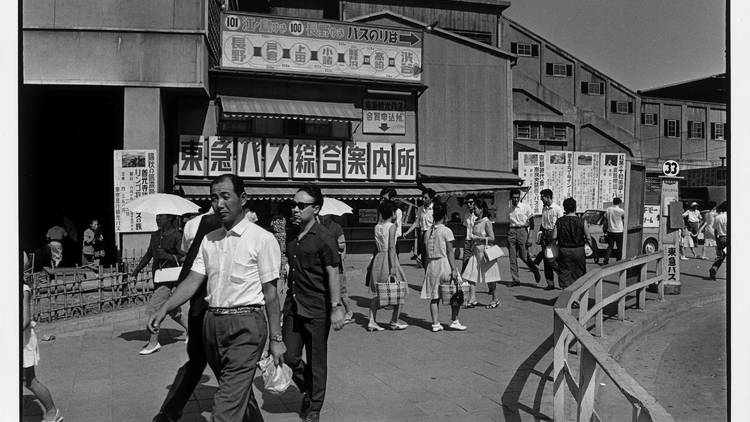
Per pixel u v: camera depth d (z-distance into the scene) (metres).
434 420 5.34
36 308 9.07
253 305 4.36
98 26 14.04
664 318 10.55
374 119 19.47
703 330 9.79
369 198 18.72
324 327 5.23
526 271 16.48
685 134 35.62
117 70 14.14
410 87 19.30
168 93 15.55
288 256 5.35
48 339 8.56
